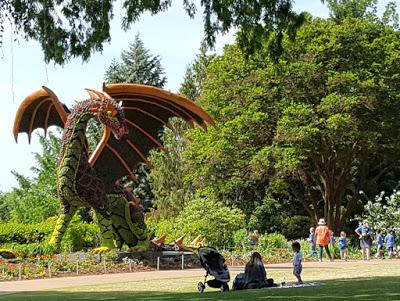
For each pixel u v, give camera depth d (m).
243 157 43.50
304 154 40.97
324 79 41.50
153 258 28.84
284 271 25.00
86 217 49.06
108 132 28.89
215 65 45.16
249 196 52.47
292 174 46.50
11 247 30.20
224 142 42.69
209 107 44.50
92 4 15.59
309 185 47.56
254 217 49.75
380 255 35.38
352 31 41.44
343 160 44.41
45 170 57.88
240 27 15.59
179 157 58.53
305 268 26.03
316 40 41.72
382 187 51.91
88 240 35.56
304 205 48.34
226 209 39.81
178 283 20.50
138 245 29.53
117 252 28.64
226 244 38.75
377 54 41.81
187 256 29.45
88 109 28.08
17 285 21.45
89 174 28.58
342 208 51.28
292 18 15.53
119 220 29.47
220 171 45.12
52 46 15.52
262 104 42.31
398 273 22.39
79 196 28.38
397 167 50.09
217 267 17.17
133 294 16.97
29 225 38.03
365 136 40.56
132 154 29.92
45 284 21.61
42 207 54.56
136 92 28.72
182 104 28.73
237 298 13.87
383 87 40.44
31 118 29.84
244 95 43.56
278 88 42.06
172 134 59.72
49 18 15.37
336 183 46.09
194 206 40.09
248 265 17.36
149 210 62.09
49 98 29.38
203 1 15.43
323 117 41.22
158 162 58.78
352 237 44.25
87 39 15.75
